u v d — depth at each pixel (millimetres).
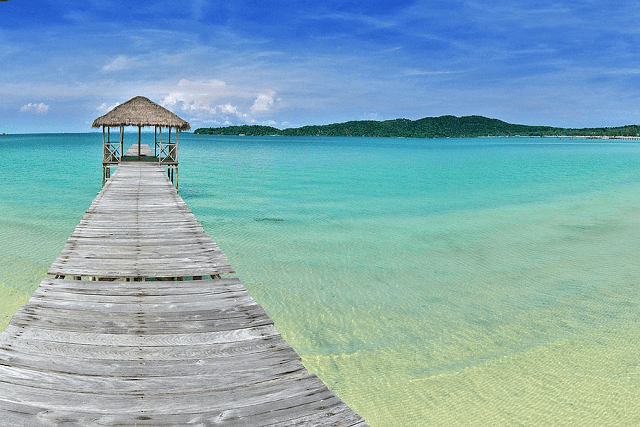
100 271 6223
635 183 31656
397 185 30359
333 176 36000
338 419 3062
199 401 3234
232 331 4496
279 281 10859
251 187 28672
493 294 10195
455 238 15445
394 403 6059
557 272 11805
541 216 19484
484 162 52906
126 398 3234
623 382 6582
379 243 14648
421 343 7809
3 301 8977
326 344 7730
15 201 20844
